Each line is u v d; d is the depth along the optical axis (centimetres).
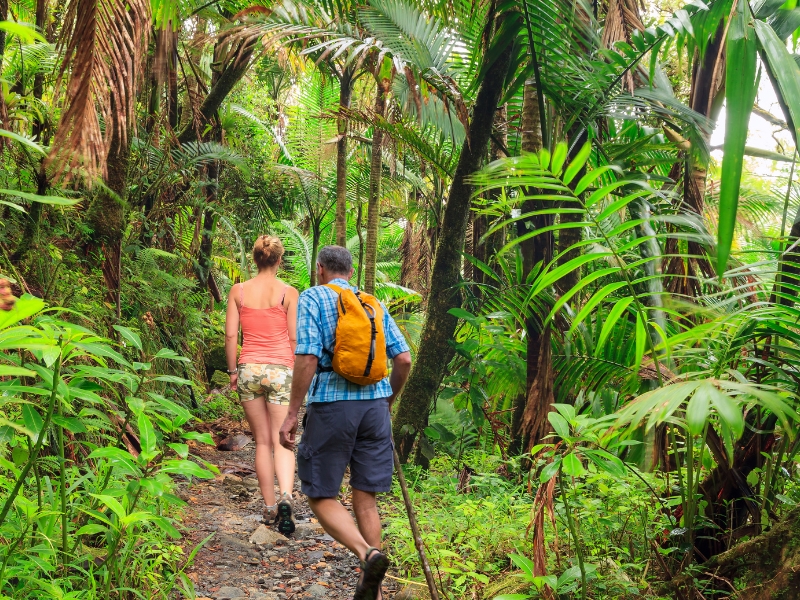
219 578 348
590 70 459
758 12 361
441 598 310
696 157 422
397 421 539
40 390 215
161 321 643
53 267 432
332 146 1035
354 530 287
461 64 579
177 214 717
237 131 1040
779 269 294
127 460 223
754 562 255
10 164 437
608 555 301
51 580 235
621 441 275
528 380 478
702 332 261
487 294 518
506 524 354
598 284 504
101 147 258
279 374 425
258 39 557
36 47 443
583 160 234
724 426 243
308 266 1381
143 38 310
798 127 203
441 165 580
